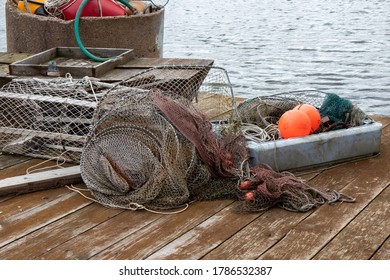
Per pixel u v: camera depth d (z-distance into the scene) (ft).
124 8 21.86
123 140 13.57
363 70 33.32
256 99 16.60
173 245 11.93
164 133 13.50
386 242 11.95
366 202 13.50
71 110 15.49
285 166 14.71
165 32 44.47
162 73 16.97
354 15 50.88
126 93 14.56
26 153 15.81
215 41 41.19
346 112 16.16
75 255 11.63
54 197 13.85
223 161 14.02
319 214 13.01
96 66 17.03
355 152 15.43
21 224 12.72
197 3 58.75
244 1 59.88
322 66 34.17
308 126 14.97
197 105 17.84
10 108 16.02
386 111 27.27
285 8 55.16
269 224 12.64
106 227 12.62
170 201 13.32
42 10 21.42
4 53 19.97
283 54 37.09
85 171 13.87
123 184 13.37
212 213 13.10
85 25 20.33
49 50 18.85
